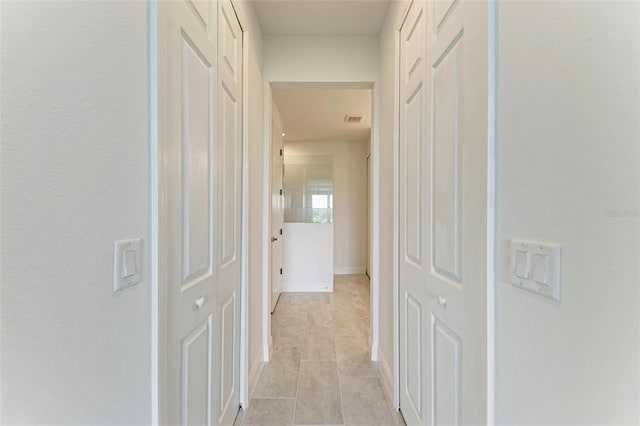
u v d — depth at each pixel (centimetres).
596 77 51
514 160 72
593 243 52
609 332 50
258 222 221
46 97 47
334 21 224
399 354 178
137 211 71
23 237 44
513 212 73
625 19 47
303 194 567
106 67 61
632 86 46
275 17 218
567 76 57
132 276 69
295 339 278
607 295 50
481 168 85
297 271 442
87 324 55
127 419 67
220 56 131
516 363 71
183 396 96
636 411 46
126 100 67
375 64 241
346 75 242
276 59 242
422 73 138
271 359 239
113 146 63
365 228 578
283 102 366
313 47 242
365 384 205
